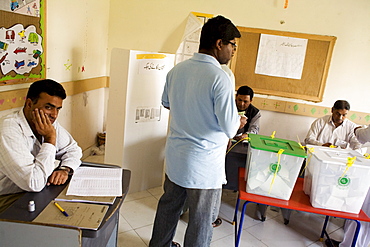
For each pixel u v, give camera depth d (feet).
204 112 4.42
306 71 10.34
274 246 6.70
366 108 10.24
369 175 4.87
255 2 10.16
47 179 3.85
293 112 10.63
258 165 5.26
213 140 4.65
